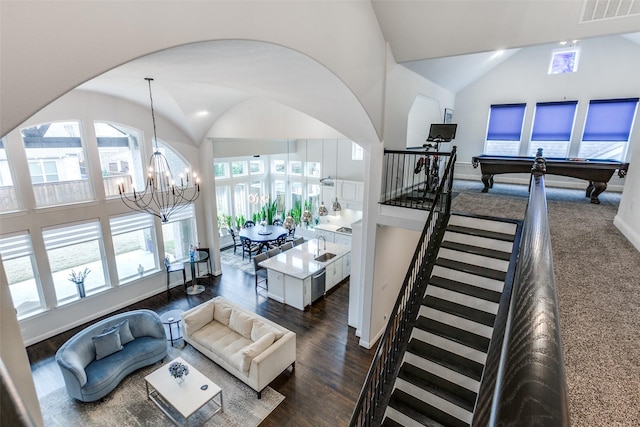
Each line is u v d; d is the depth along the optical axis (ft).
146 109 22.12
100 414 14.12
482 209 17.11
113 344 15.94
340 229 31.58
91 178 20.27
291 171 37.47
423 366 12.91
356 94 13.97
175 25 7.73
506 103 25.59
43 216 18.42
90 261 20.98
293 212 36.94
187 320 17.98
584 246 11.48
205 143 25.59
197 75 13.57
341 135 19.51
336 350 18.53
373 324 18.86
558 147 24.26
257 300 23.99
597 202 18.53
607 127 22.38
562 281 8.96
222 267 29.86
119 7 6.84
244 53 10.54
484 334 12.93
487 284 13.83
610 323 7.07
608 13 11.30
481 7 12.74
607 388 5.38
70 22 6.26
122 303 22.54
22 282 18.35
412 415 11.76
